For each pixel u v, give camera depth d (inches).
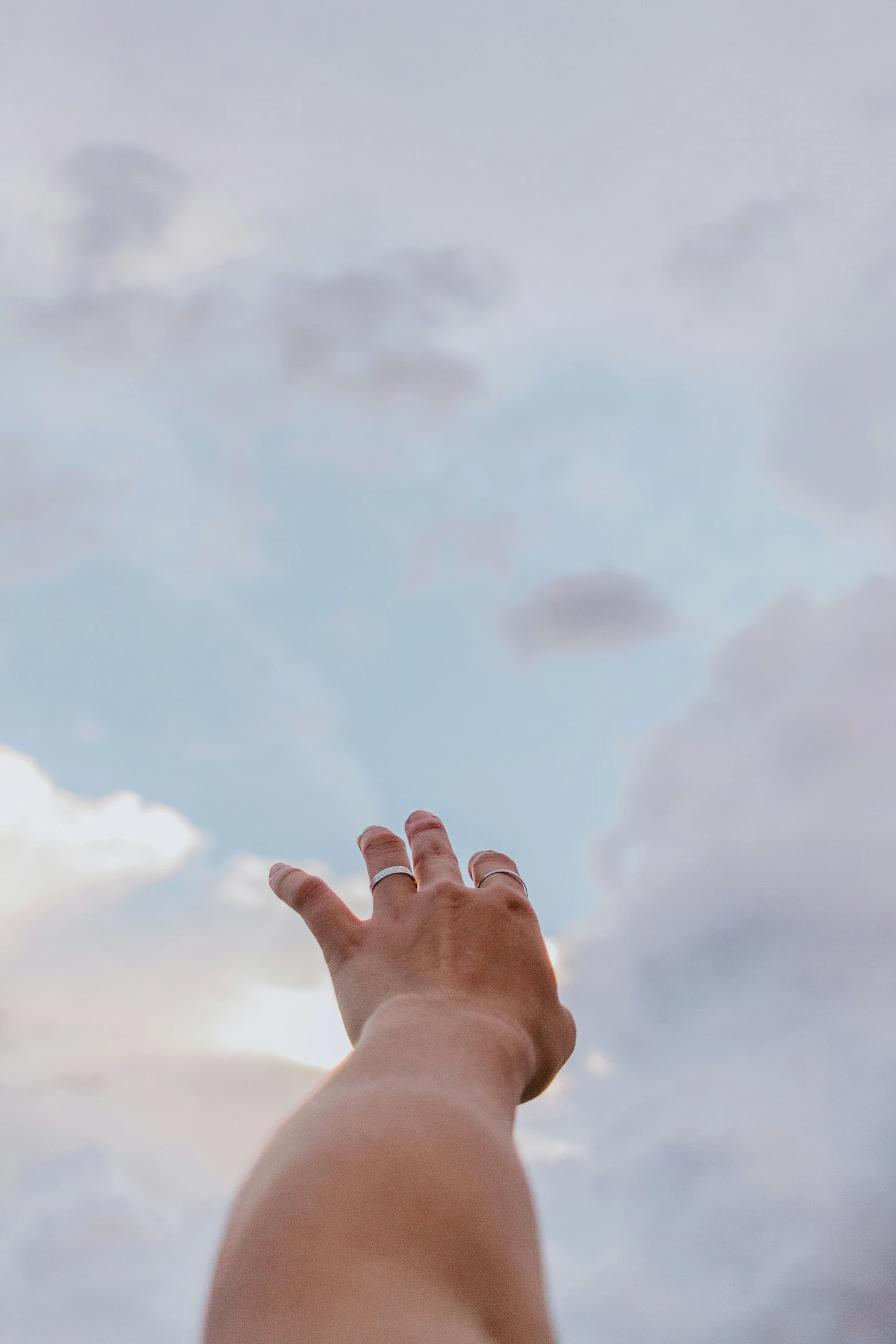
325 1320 13.2
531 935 29.8
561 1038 27.5
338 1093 19.7
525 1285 15.5
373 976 28.5
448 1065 21.7
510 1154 18.5
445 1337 13.0
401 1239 14.9
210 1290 15.4
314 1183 16.0
